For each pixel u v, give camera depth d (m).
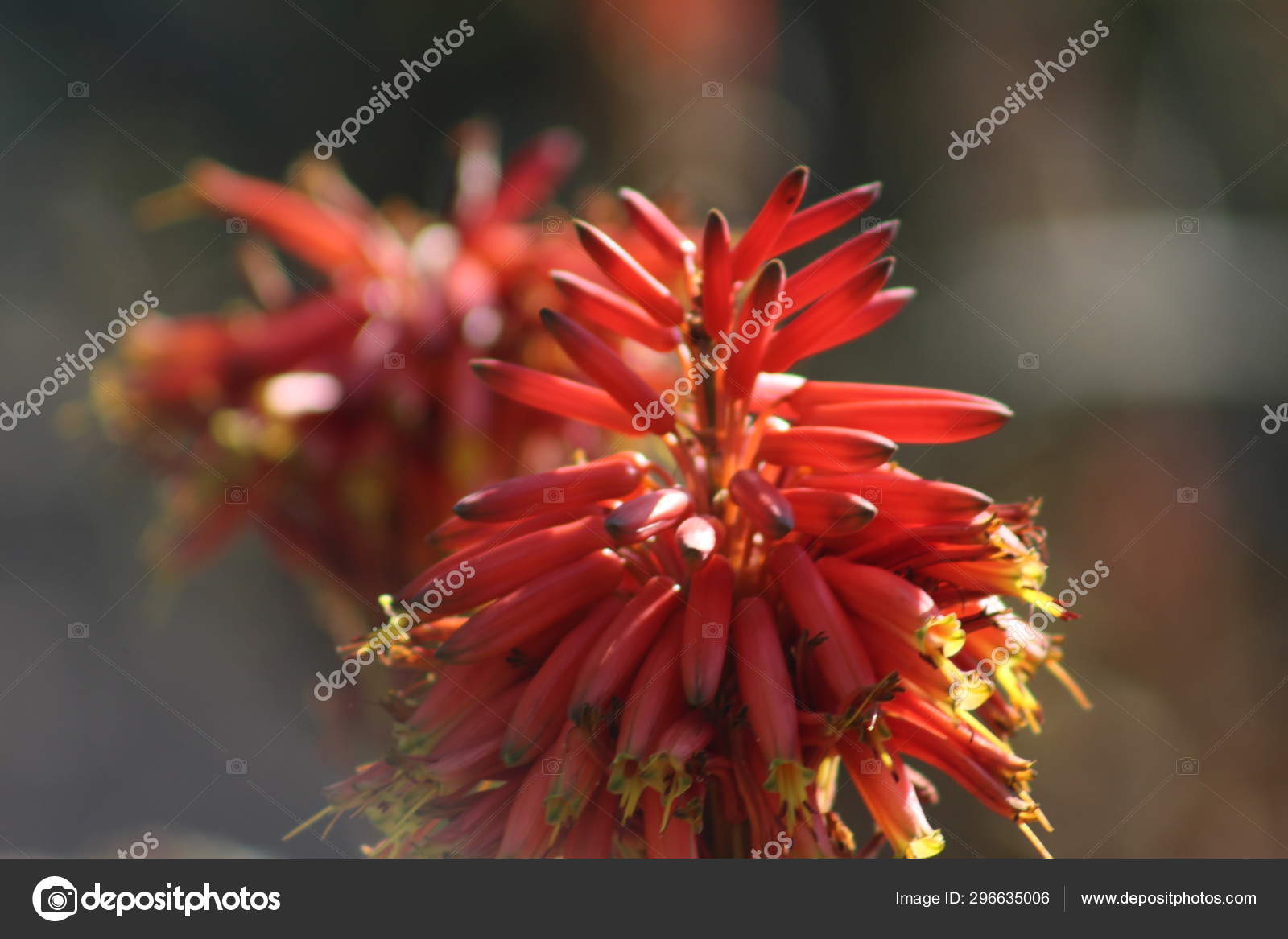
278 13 1.89
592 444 0.79
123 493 1.62
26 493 1.63
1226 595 1.39
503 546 0.65
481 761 0.65
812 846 0.64
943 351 1.63
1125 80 1.75
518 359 0.79
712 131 1.40
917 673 0.64
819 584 0.64
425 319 0.79
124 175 1.87
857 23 1.78
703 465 0.66
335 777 0.85
